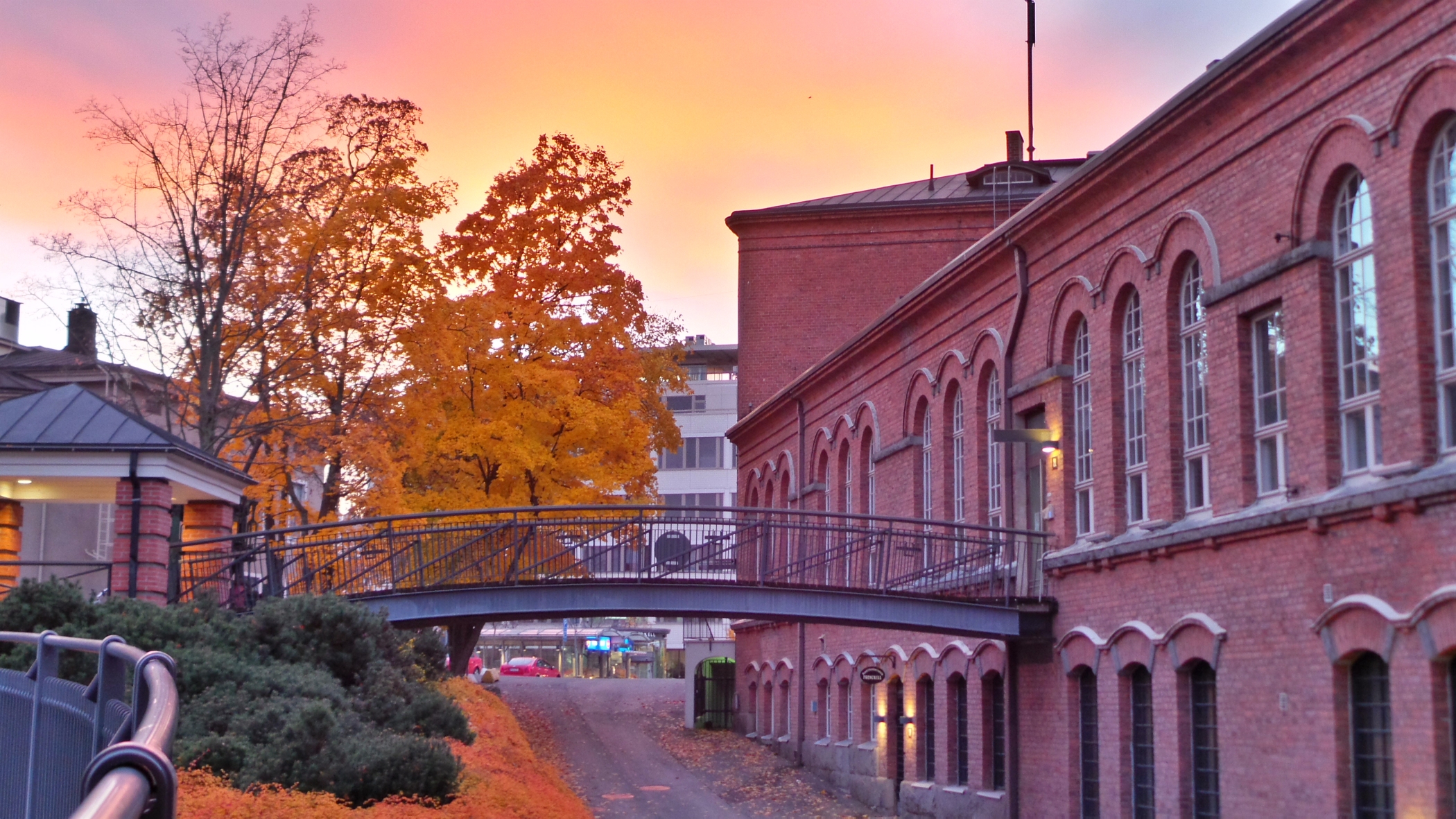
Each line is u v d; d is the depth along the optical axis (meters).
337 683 18.67
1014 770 22.45
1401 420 13.77
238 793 13.21
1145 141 18.48
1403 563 13.48
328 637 19.81
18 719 9.38
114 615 17.72
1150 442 18.84
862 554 30.39
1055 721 21.23
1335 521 14.48
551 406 31.88
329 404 29.78
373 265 29.47
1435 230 13.68
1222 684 16.56
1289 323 15.70
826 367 33.69
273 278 28.86
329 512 29.58
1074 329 21.61
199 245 29.39
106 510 36.81
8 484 23.19
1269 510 15.63
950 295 26.30
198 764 14.10
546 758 36.41
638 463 32.38
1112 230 19.94
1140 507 19.44
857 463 32.19
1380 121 14.20
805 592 21.62
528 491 31.52
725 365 83.56
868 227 43.16
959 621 21.33
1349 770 14.39
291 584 22.50
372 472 28.67
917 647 27.09
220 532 24.52
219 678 16.89
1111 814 19.20
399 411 29.61
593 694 54.94
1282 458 16.12
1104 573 19.78
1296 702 15.11
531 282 33.03
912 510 27.98
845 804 29.50
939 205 42.66
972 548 24.77
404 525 29.69
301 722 14.84
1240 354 16.70
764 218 43.56
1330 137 15.06
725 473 80.88
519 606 21.62
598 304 33.53
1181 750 17.44
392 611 21.69
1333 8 14.50
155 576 21.53
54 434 22.00
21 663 16.34
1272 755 15.51
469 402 31.64
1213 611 16.88
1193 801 17.39
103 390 39.38
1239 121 16.70
